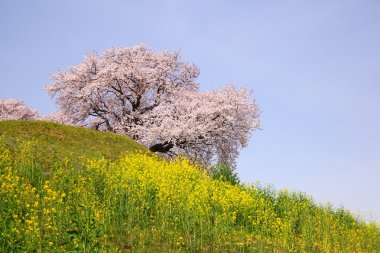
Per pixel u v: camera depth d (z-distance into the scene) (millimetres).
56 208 11297
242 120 31016
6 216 10008
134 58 35094
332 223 16297
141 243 10977
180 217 13141
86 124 35875
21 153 17188
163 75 34469
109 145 24500
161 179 15719
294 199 19109
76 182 14984
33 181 14570
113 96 34750
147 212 13781
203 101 31297
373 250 14867
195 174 18750
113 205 13328
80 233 9789
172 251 10797
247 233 13766
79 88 34438
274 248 12109
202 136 29875
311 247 13617
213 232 12578
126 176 15445
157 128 29516
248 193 17922
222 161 31422
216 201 15195
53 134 24094
